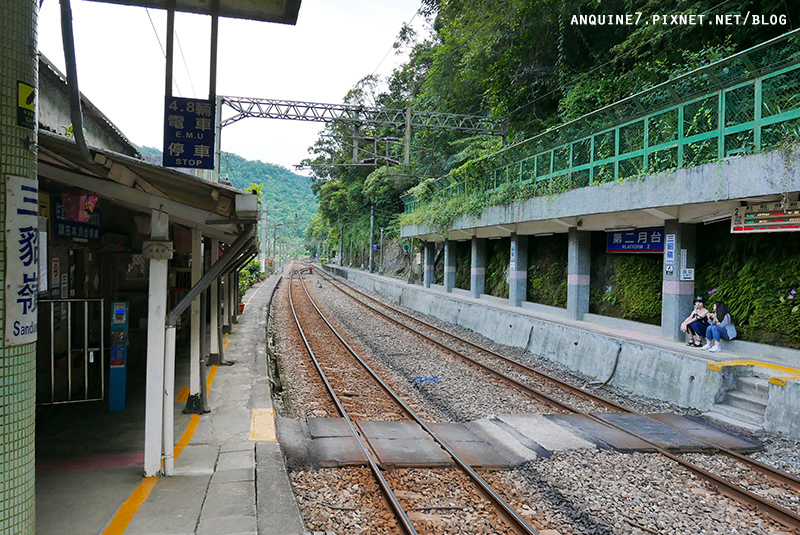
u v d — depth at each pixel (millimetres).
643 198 10242
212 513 4273
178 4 4777
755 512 5188
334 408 8398
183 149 5586
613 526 4785
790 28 10953
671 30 12711
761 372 8375
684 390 9031
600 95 15219
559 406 8797
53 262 7059
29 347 2486
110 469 5145
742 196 8062
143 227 9195
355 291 34406
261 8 4750
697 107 9328
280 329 17547
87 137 8719
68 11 3016
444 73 23891
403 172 32812
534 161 15070
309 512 4734
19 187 2402
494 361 12531
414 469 5848
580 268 14445
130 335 10219
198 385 7262
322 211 59156
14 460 2396
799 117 7336
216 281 10242
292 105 18250
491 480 5711
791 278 9242
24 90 2432
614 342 10938
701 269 11117
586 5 15539
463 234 22484
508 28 17719
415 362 12336
